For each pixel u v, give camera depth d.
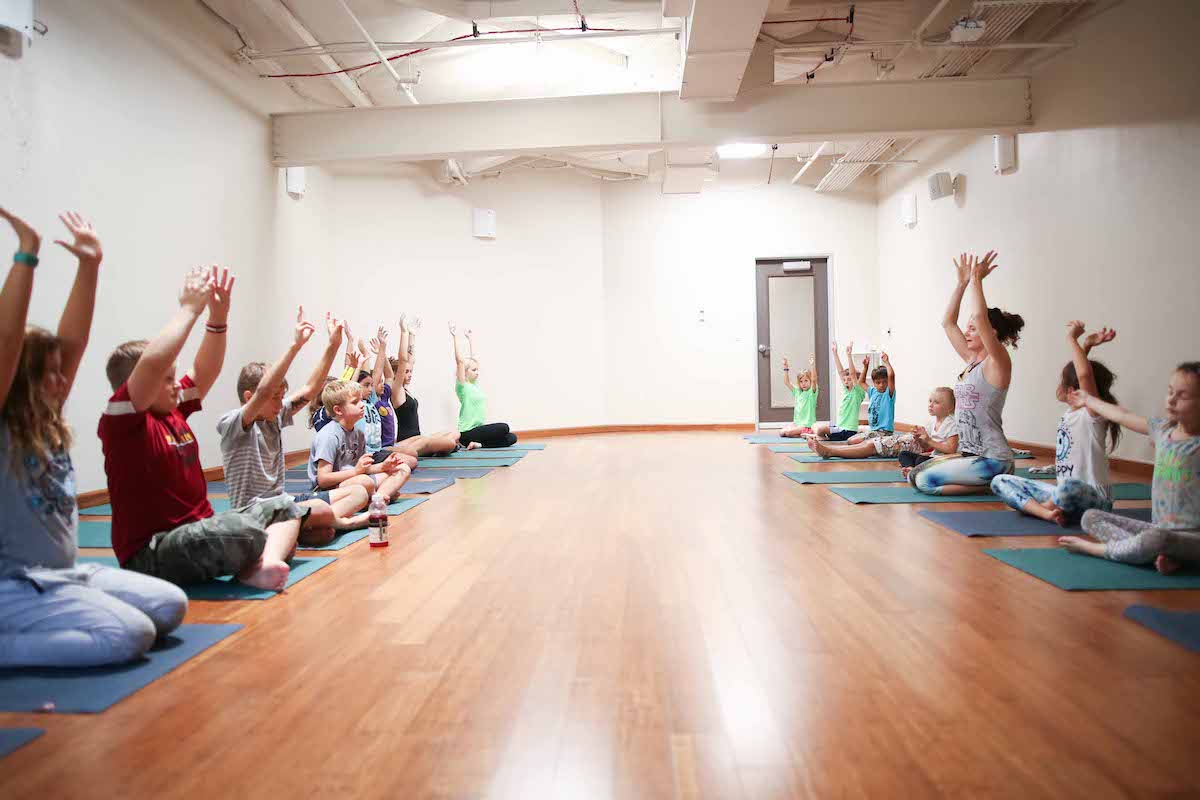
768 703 1.51
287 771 1.26
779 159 9.69
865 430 7.11
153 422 2.21
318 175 7.09
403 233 7.99
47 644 1.68
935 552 2.79
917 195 8.38
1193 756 1.26
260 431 2.84
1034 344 6.00
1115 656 1.72
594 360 9.64
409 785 1.21
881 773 1.22
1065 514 3.14
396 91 7.12
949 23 5.73
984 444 4.04
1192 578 2.35
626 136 6.11
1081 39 5.27
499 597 2.29
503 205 8.91
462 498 4.29
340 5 4.98
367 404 5.14
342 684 1.63
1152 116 4.57
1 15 3.46
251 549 2.27
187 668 1.73
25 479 1.70
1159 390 4.58
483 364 8.70
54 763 1.29
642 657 1.77
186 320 2.01
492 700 1.54
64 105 3.98
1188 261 4.32
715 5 4.24
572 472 5.48
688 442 7.92
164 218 4.84
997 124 5.91
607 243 9.74
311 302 6.95
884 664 1.70
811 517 3.54
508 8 5.53
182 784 1.22
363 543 3.10
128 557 2.19
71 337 1.76
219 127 5.48
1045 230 5.81
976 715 1.43
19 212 3.69
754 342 9.73
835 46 5.95
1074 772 1.22
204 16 5.23
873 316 9.73
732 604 2.18
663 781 1.21
